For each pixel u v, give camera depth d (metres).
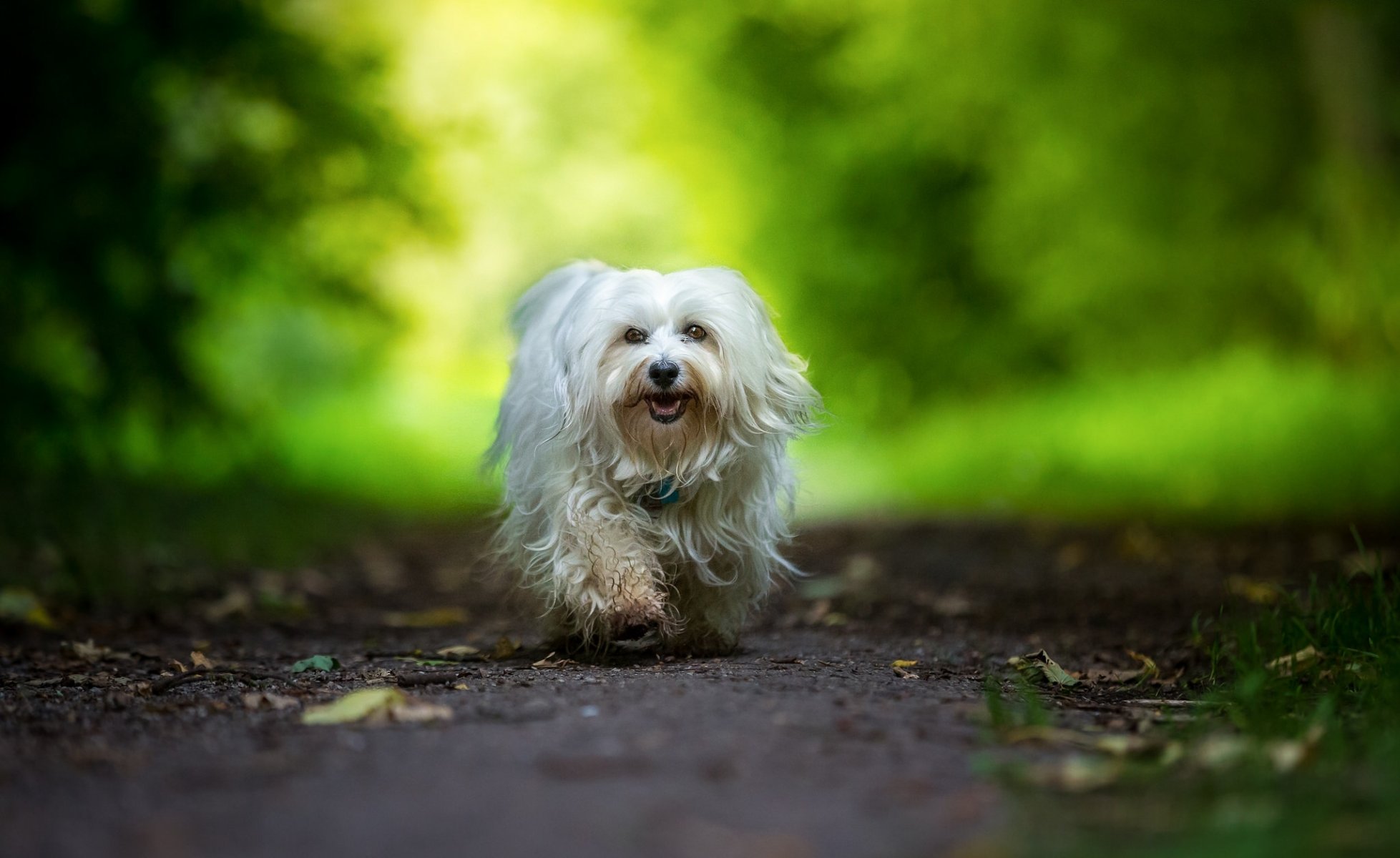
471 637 6.82
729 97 25.34
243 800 3.06
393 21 16.20
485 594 9.16
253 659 5.89
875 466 22.02
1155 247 19.47
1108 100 19.02
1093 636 6.44
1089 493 15.05
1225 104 18.27
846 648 6.05
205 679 4.98
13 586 8.00
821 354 25.36
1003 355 23.22
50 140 12.09
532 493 5.54
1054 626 6.86
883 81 21.38
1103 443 17.14
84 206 12.23
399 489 18.41
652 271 5.45
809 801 3.01
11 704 4.38
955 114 20.95
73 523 9.95
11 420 11.49
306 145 13.59
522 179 29.05
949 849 2.71
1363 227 17.06
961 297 24.55
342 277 14.69
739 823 2.86
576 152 29.62
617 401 5.25
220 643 6.51
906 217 24.45
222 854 2.69
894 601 7.96
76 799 3.10
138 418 13.25
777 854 2.66
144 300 12.73
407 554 11.96
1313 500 12.55
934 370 24.31
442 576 10.34
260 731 3.82
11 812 3.00
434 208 14.50
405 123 13.93
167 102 12.70
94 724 3.98
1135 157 19.17
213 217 13.23
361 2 14.65
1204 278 19.16
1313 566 8.61
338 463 18.11
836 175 24.55
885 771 3.25
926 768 3.29
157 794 3.13
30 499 10.45
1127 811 2.94
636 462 5.32
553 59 28.55
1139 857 2.61
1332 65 17.09
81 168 12.10
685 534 5.49
